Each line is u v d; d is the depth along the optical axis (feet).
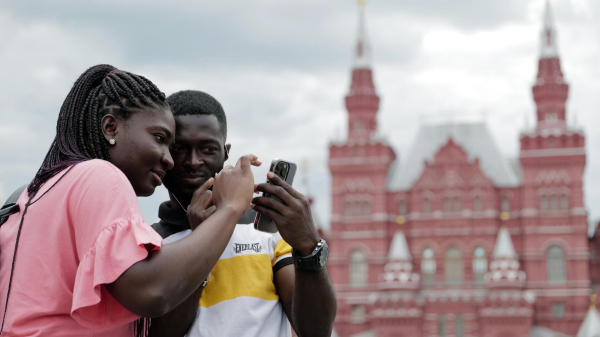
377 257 199.93
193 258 9.53
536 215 195.72
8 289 9.80
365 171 205.26
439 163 202.49
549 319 189.37
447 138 206.90
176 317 12.11
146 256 9.39
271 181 11.61
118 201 9.64
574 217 193.57
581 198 194.29
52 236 9.76
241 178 10.62
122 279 9.23
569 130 197.67
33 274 9.73
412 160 209.56
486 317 186.39
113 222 9.50
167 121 10.89
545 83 203.41
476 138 208.74
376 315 190.49
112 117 10.59
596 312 185.47
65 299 9.74
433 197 201.05
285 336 12.86
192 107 13.09
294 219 11.42
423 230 199.52
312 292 11.75
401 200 205.05
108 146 10.64
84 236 9.54
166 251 9.48
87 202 9.64
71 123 10.71
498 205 199.82
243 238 13.15
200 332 12.40
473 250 196.03
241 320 12.36
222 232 9.98
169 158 10.93
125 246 9.35
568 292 190.29
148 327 11.75
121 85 10.64
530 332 184.34
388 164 205.98
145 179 10.81
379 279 197.57
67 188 9.86
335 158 207.41
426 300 191.01
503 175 201.98
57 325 9.70
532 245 194.59
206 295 12.71
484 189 198.90
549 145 198.18
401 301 190.49
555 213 195.21
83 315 9.52
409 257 195.72
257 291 12.64
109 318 9.72
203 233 9.84
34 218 9.89
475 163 200.75
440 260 196.65
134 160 10.64
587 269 190.80
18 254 9.85
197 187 13.17
